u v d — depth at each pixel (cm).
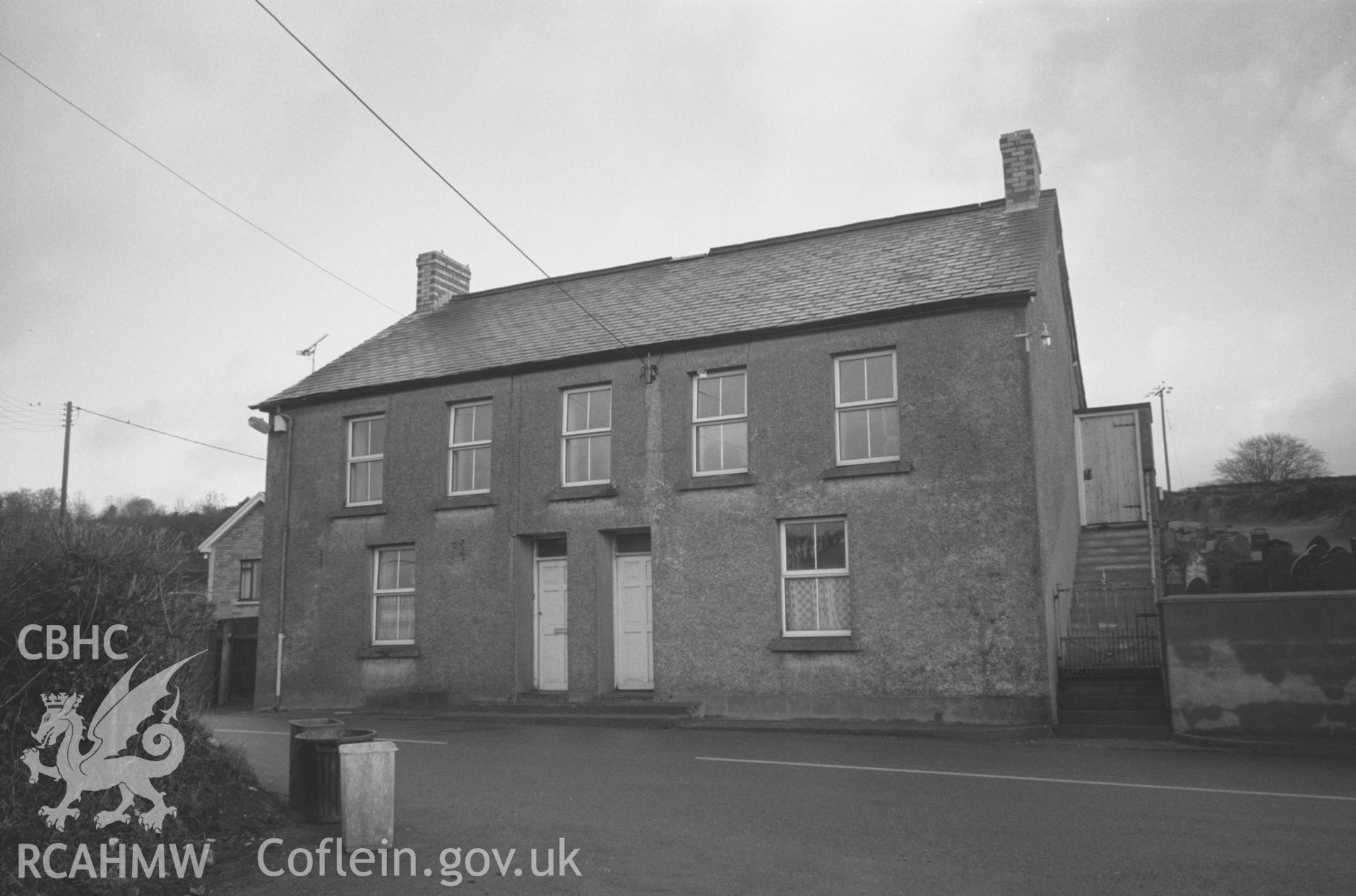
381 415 2044
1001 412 1490
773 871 684
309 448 2081
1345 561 2450
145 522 1044
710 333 1709
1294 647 1269
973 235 1767
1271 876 660
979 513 1480
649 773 1064
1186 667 1321
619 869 692
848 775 1047
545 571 1859
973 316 1526
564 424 1852
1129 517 2220
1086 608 1831
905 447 1543
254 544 3728
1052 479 1680
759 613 1609
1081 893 630
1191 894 627
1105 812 852
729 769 1089
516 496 1847
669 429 1731
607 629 1764
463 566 1873
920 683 1480
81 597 704
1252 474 6262
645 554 1780
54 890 624
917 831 788
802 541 1623
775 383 1658
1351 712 1233
